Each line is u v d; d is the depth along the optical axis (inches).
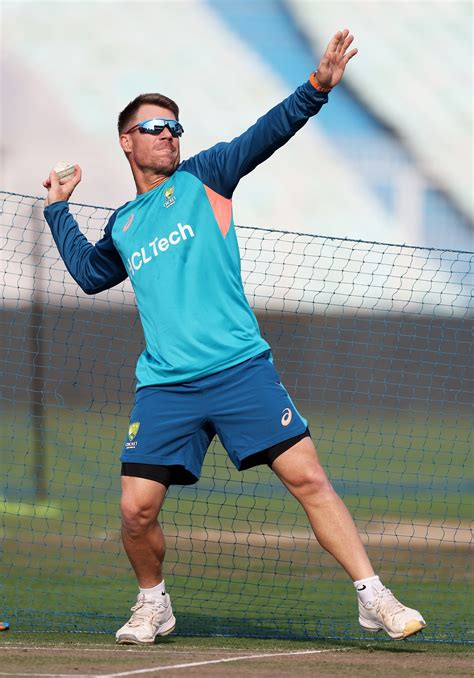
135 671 631.2
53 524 1654.8
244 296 743.7
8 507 1813.5
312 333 4411.9
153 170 754.8
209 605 1044.5
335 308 4402.1
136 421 735.1
